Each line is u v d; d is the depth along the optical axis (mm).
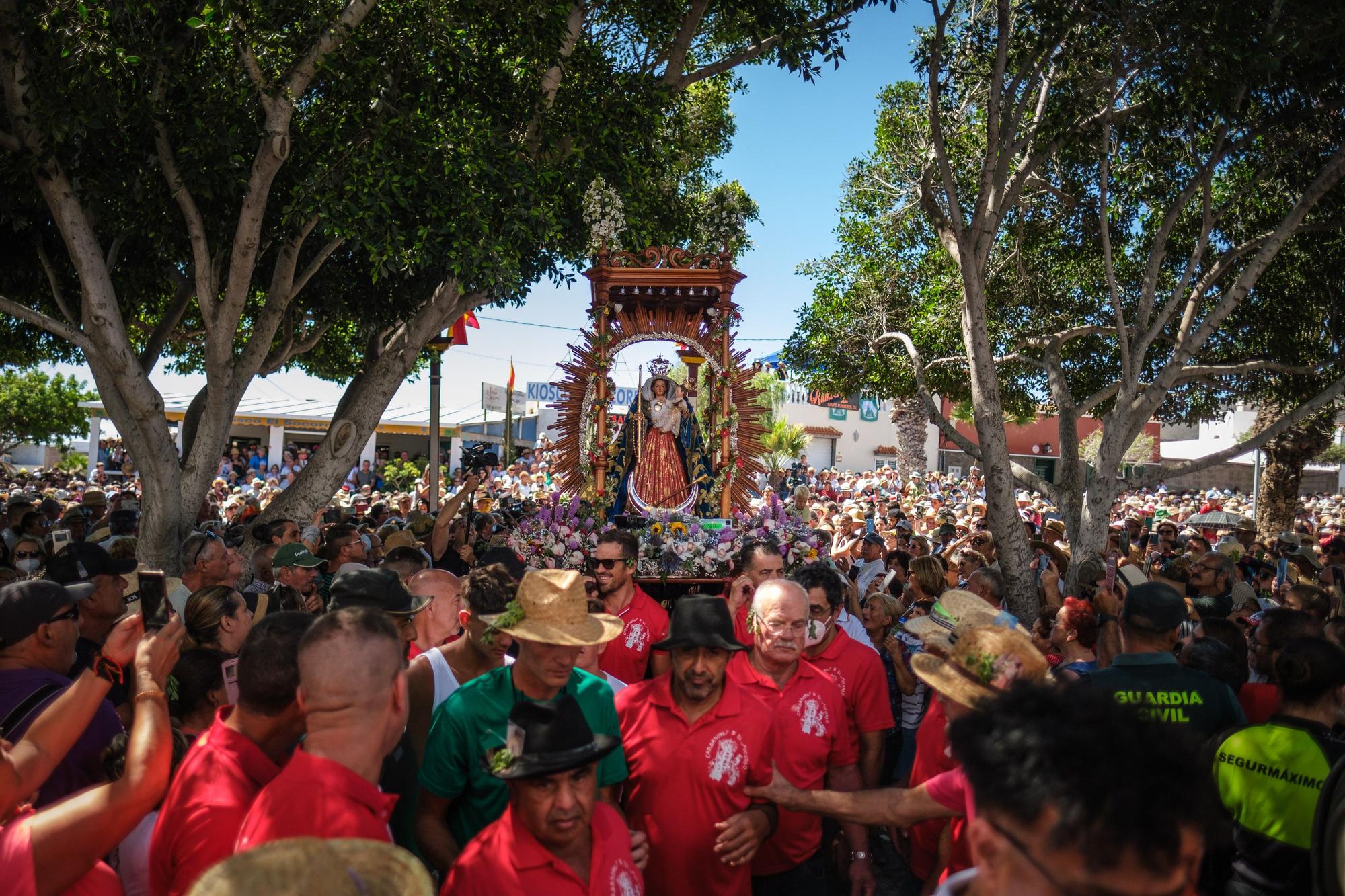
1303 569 9703
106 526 9789
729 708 3453
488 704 3160
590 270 9516
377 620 2457
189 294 11125
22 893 2096
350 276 11773
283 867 1606
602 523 9008
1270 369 11234
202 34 8344
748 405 9773
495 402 23312
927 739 3645
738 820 3293
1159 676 3840
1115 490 10328
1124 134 11141
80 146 8266
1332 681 3354
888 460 47000
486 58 9047
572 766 2416
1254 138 11438
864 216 15367
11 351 12797
